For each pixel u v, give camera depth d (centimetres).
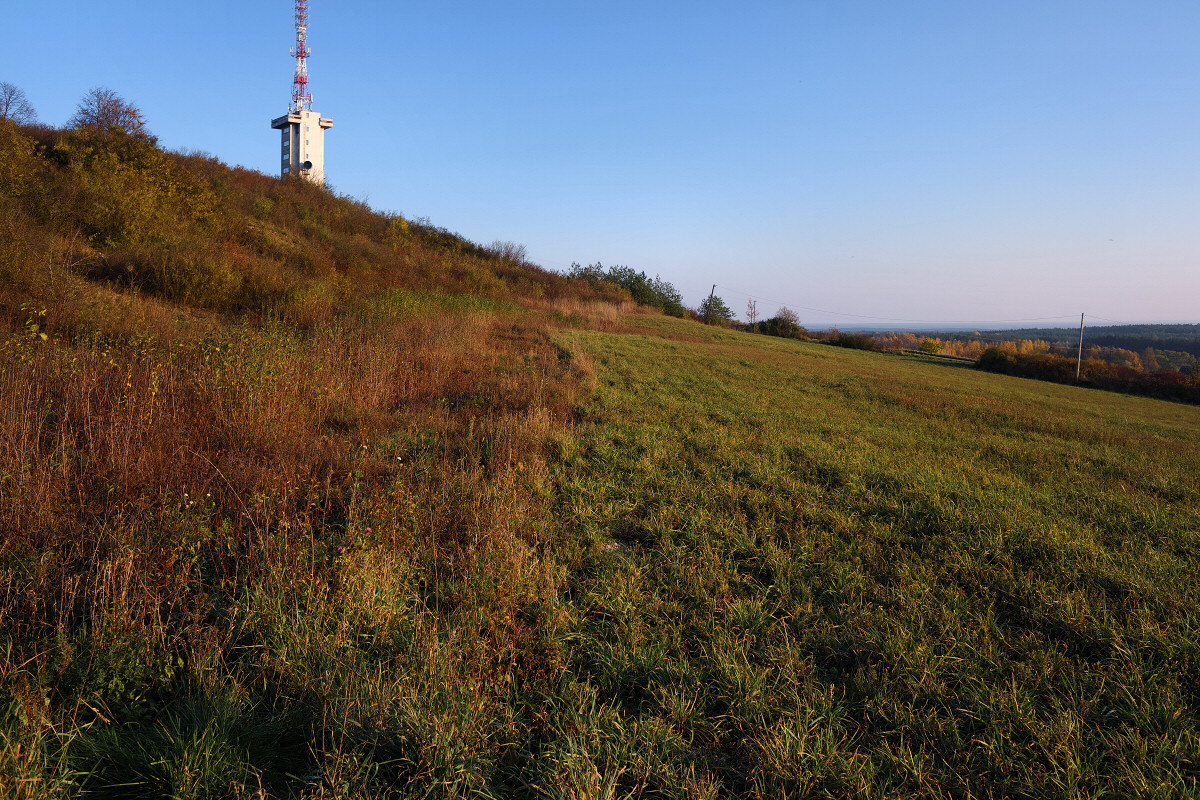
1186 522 534
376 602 298
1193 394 3159
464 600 321
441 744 210
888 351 5356
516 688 263
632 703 269
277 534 367
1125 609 354
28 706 208
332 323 1192
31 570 297
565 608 327
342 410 723
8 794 176
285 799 199
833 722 249
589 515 479
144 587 280
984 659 299
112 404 532
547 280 4066
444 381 1007
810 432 876
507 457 600
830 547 438
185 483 434
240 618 288
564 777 209
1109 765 232
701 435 775
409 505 421
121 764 205
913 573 395
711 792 207
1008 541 456
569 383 1081
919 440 886
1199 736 245
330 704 232
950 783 223
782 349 3216
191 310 1131
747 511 512
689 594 360
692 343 2675
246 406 596
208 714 221
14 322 749
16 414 486
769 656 294
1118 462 838
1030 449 891
